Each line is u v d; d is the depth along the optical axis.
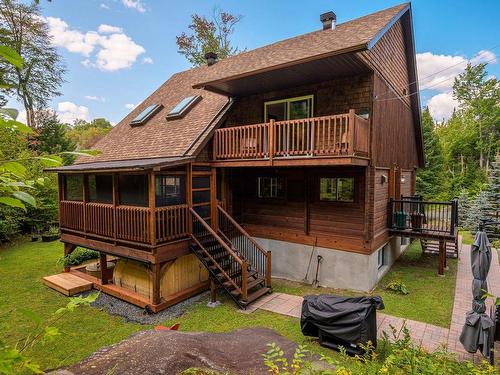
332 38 9.62
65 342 6.31
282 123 8.29
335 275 9.28
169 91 14.73
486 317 5.24
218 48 22.03
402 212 10.39
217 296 8.76
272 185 10.64
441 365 3.23
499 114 31.16
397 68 10.99
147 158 9.78
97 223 9.16
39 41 19.95
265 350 3.98
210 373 2.92
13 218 14.52
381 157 9.40
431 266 11.17
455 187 28.56
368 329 5.43
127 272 8.87
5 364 1.06
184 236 8.63
